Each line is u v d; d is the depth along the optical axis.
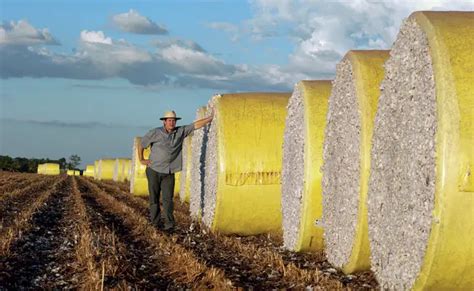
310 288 7.76
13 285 8.50
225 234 12.90
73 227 15.13
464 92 6.18
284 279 8.45
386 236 7.44
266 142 12.28
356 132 8.31
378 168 7.73
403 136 7.05
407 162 6.92
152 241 12.20
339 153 9.00
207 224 13.91
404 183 6.98
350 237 8.48
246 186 12.20
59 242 12.46
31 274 9.28
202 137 16.00
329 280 8.07
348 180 8.59
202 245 11.63
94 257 10.09
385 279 7.46
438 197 6.18
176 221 16.00
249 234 12.78
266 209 12.34
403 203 7.00
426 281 6.52
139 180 29.47
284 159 11.59
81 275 9.09
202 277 8.62
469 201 6.11
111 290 7.84
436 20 6.64
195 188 17.11
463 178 6.06
